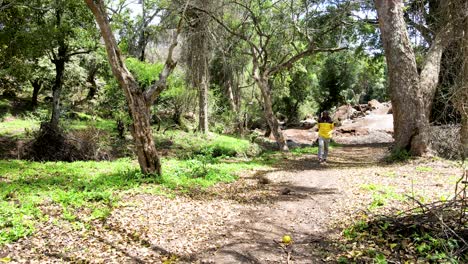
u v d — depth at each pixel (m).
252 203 7.72
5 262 4.50
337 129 35.00
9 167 12.66
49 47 19.64
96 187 8.45
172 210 6.89
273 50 23.50
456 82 11.91
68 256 4.79
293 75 36.72
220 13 20.02
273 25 21.75
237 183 10.09
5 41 17.91
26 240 5.23
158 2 17.11
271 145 27.02
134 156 18.62
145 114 9.54
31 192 8.17
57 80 22.42
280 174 11.55
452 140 12.77
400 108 12.95
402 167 11.30
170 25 18.17
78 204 6.98
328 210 6.86
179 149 21.73
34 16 19.94
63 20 20.94
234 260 4.70
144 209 6.84
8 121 28.61
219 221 6.36
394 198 6.93
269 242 5.32
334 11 21.39
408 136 12.84
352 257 4.46
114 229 5.76
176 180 9.75
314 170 12.29
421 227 4.68
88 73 34.62
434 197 6.73
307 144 28.78
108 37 8.93
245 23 21.38
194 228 5.96
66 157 17.91
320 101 51.41
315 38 21.20
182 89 25.91
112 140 21.61
